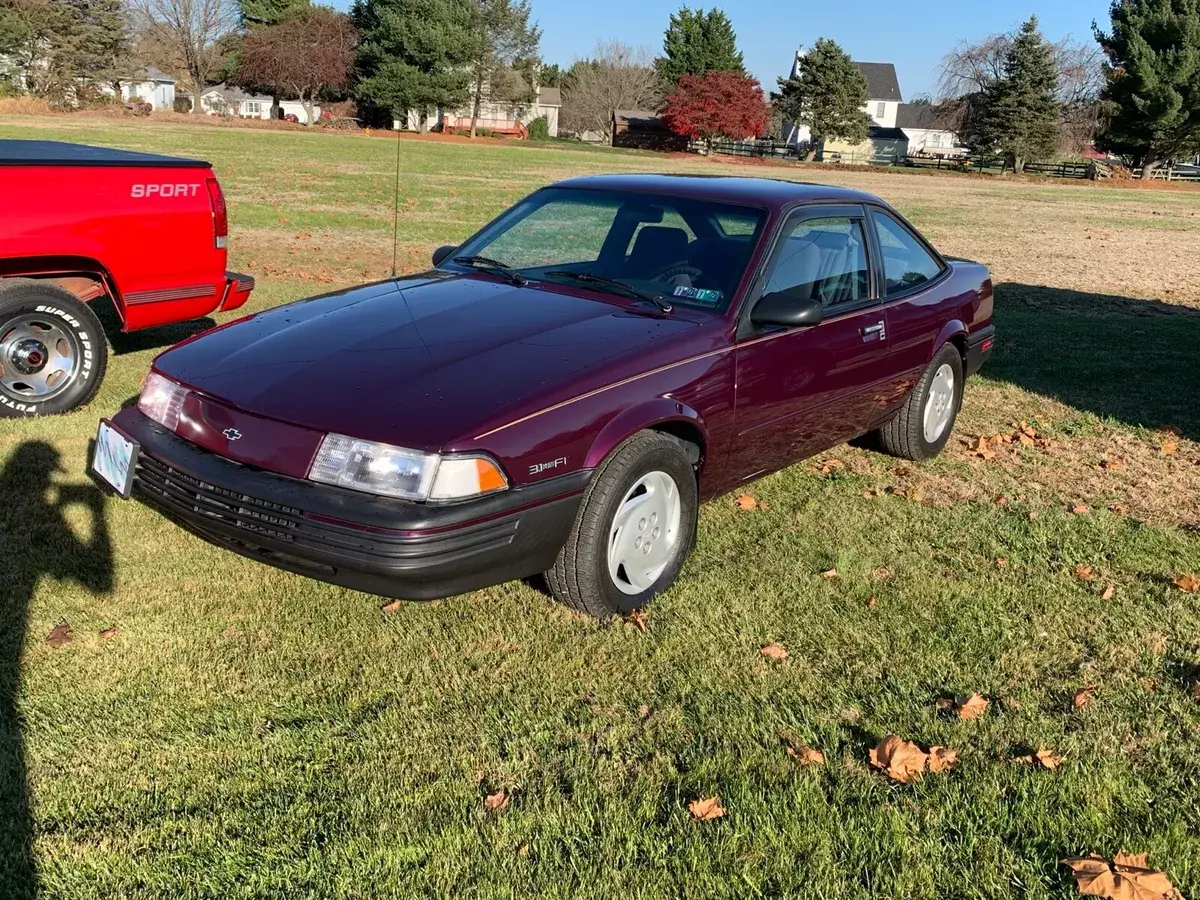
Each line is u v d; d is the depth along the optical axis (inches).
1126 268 660.1
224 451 131.2
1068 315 449.4
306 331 149.9
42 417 219.0
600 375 137.4
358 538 118.9
